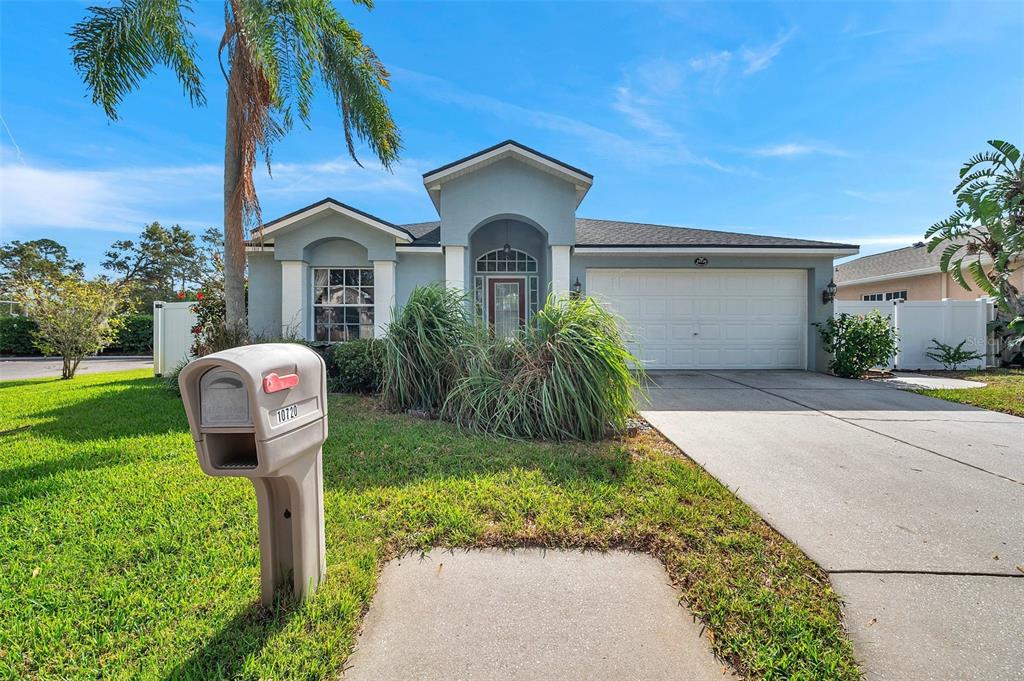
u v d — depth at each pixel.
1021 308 10.04
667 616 2.20
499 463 4.12
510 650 1.99
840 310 13.95
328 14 7.56
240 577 2.42
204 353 7.75
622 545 2.81
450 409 5.77
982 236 10.41
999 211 9.47
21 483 3.64
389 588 2.41
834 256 11.11
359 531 2.90
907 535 2.94
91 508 3.22
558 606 2.27
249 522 3.02
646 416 6.27
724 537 2.87
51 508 3.22
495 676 1.84
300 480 2.14
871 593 2.35
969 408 6.88
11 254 33.69
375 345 7.41
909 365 11.31
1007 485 3.79
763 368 11.41
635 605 2.28
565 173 9.61
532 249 11.63
